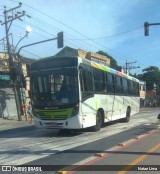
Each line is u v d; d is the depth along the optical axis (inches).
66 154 471.8
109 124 964.0
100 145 552.4
